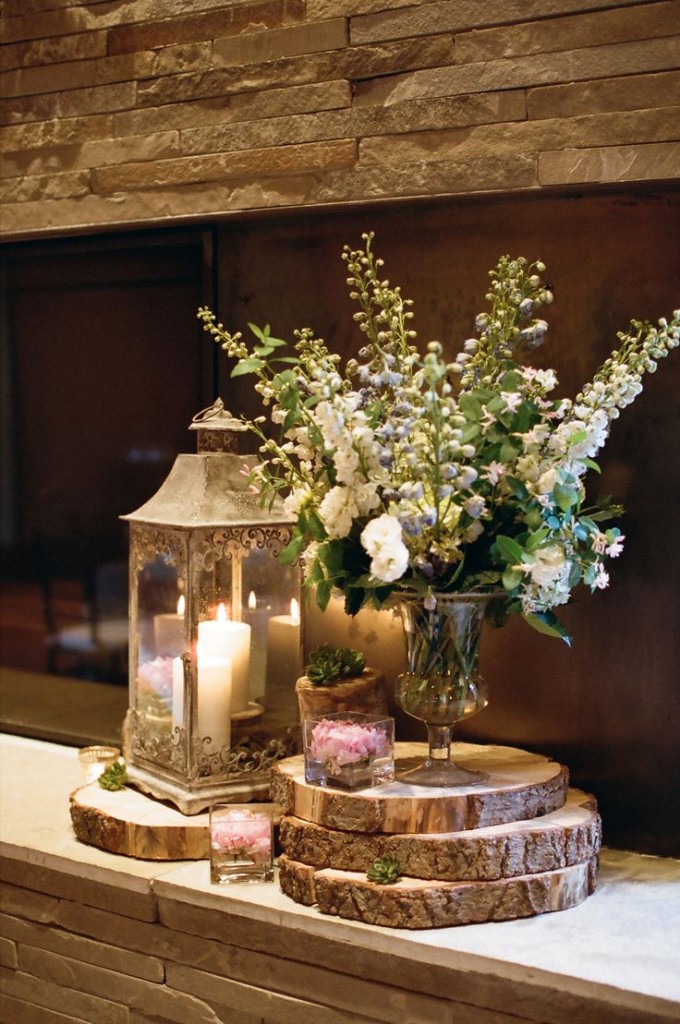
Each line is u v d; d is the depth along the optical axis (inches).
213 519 81.5
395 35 84.4
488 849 69.7
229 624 83.3
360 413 70.1
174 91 94.3
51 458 110.0
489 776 75.9
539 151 79.9
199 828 80.9
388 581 67.0
